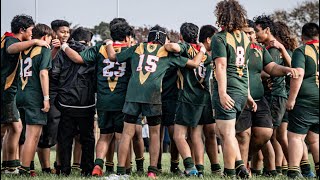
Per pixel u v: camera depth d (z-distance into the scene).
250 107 15.75
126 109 15.82
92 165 16.72
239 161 14.54
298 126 15.71
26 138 16.19
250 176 14.95
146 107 15.75
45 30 16.78
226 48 14.44
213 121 16.94
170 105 17.62
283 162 18.67
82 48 17.16
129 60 16.42
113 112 16.58
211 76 16.69
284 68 15.71
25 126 17.53
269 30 17.52
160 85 15.84
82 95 16.48
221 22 14.67
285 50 17.39
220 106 14.34
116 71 16.48
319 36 15.95
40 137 17.84
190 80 16.45
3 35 16.84
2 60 16.44
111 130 16.69
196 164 16.88
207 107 16.72
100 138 16.66
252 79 16.02
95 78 16.83
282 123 17.95
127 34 16.78
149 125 16.06
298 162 15.73
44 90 16.03
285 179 15.54
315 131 16.17
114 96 16.41
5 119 16.47
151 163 16.05
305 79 15.70
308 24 15.89
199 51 16.36
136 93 15.75
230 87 14.47
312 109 15.69
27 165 16.12
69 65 16.72
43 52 16.11
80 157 18.42
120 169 15.89
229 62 14.52
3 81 16.39
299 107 15.70
